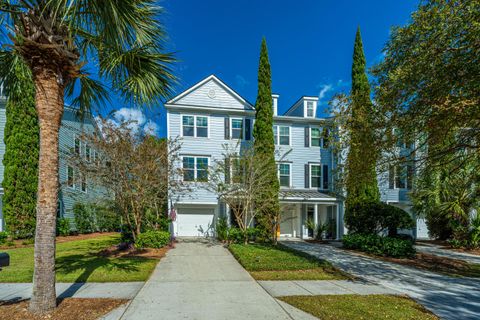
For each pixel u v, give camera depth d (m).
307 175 18.78
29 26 4.45
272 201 14.50
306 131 19.14
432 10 6.08
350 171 9.14
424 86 6.47
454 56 5.88
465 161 8.12
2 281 6.71
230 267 8.76
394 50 7.45
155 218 14.19
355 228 14.27
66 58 4.63
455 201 14.42
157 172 12.16
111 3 4.24
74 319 4.41
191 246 13.32
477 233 13.85
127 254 10.61
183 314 4.78
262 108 16.02
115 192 11.97
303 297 5.80
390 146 7.68
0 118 16.67
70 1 3.87
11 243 13.26
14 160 14.98
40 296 4.60
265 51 16.61
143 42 5.11
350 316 4.79
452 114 5.95
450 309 5.26
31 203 15.10
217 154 17.59
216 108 17.67
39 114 4.67
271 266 8.55
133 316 4.65
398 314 4.92
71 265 8.48
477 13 5.52
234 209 14.42
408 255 11.07
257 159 13.91
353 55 15.77
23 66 5.51
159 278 7.26
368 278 7.68
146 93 5.92
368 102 8.37
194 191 17.14
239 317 4.68
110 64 5.50
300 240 17.33
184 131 17.44
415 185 16.28
